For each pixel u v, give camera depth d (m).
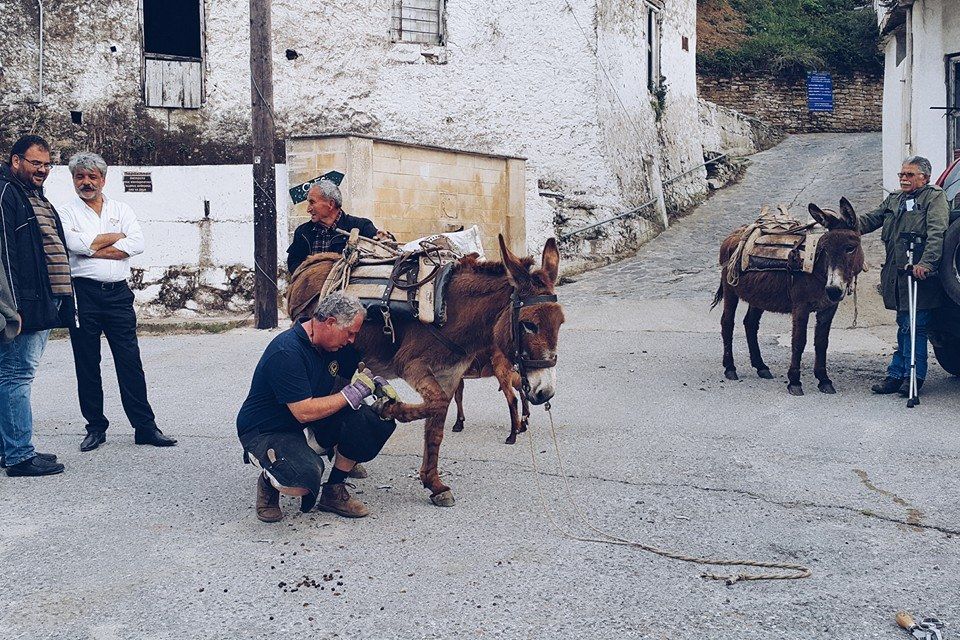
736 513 4.97
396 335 5.20
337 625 3.68
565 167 15.67
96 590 4.02
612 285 13.80
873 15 25.52
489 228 14.69
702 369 8.96
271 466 4.68
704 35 26.25
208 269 13.70
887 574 4.16
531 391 4.68
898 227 7.64
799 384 7.89
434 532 4.72
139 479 5.70
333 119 14.40
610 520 4.88
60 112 13.88
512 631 3.61
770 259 7.98
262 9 12.13
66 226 6.05
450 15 14.98
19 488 5.51
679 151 19.53
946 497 5.20
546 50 15.51
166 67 14.00
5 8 13.70
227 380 8.96
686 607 3.82
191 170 13.61
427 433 5.12
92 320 6.25
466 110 15.16
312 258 5.90
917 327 7.62
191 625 3.69
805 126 25.41
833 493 5.30
